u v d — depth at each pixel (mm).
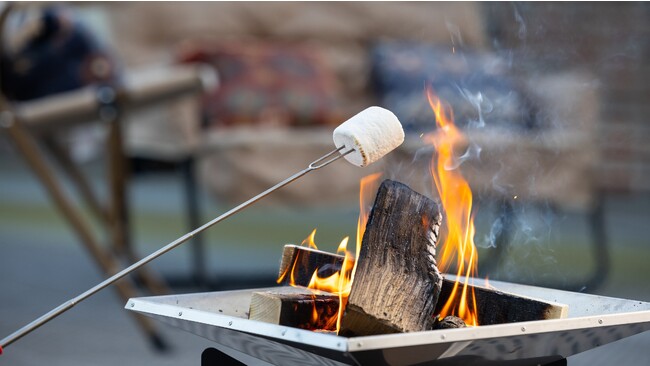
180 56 4594
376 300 1327
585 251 4879
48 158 6570
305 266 1531
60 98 3076
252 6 5070
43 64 3449
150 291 3252
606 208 6457
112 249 3219
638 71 5965
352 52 5148
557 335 1283
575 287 3814
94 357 2871
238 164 3807
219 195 3869
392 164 3688
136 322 2951
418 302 1353
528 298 1426
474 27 5141
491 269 3832
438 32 5156
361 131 1396
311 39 5148
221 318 1293
